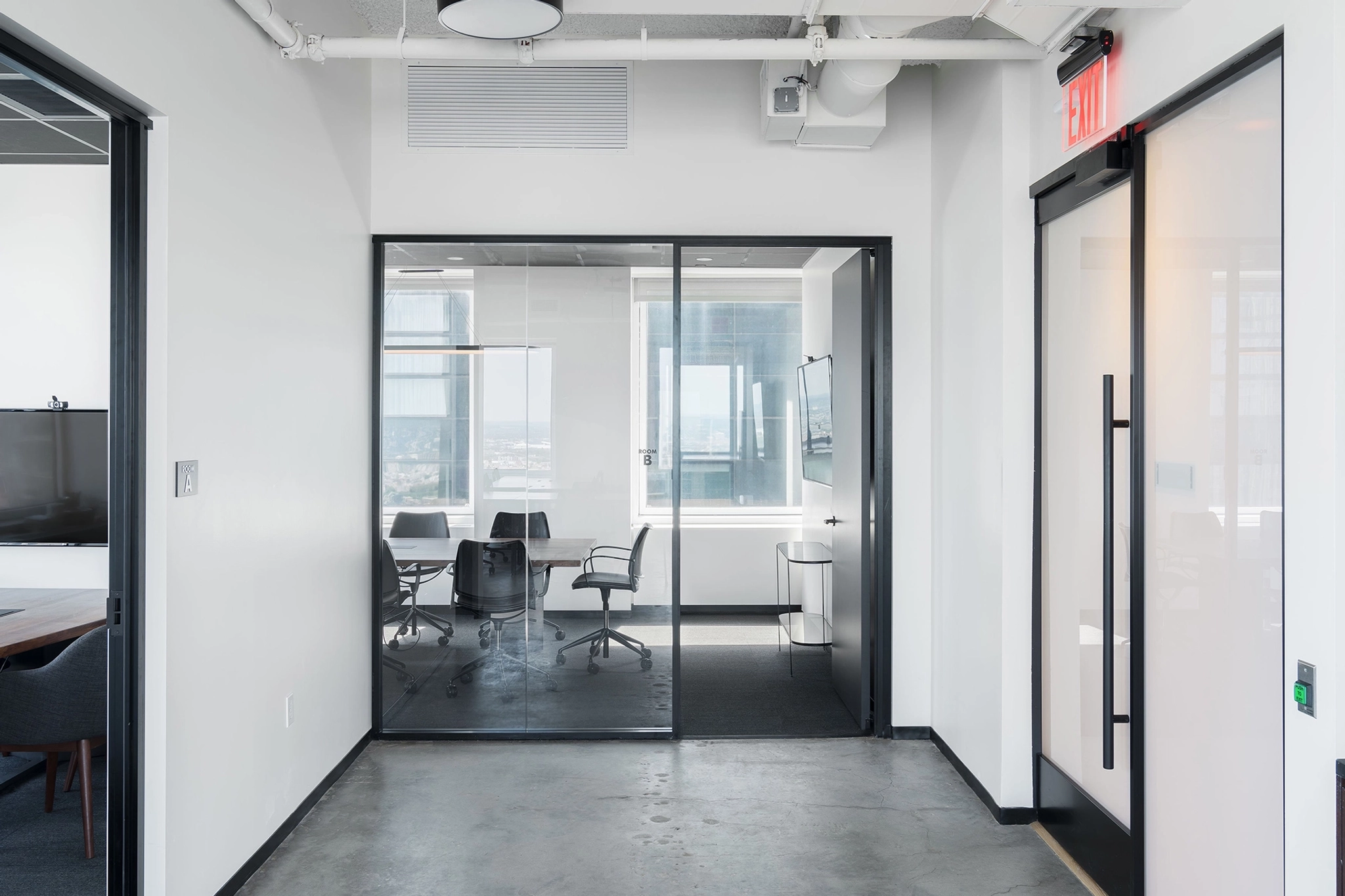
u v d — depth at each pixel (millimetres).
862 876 3004
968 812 3518
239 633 2885
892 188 4309
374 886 2916
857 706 4602
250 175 2955
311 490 3521
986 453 3570
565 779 3836
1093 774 2947
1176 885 2439
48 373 3982
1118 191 2742
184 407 2523
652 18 3893
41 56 1997
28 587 4012
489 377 4324
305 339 3455
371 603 4309
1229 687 2199
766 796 3664
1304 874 1848
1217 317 2240
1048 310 3266
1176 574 2430
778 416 7324
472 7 2658
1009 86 3367
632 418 4328
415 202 4285
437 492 4332
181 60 2500
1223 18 2152
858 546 4547
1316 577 1817
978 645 3676
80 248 3973
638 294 4316
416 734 4316
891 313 4316
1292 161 1883
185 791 2551
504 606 4348
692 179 4289
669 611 4336
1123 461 2719
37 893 2795
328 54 3189
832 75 3619
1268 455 2047
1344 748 1765
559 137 4289
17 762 3908
